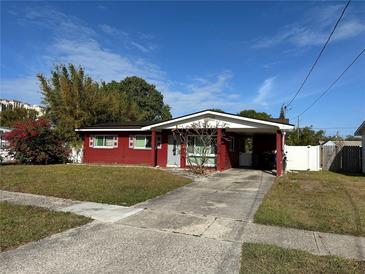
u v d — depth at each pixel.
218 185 11.91
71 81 25.19
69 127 23.53
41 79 25.09
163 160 20.12
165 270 4.18
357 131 20.11
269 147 22.64
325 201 8.82
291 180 13.91
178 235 5.69
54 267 4.20
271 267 4.29
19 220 6.25
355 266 4.37
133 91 47.84
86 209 7.52
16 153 19.98
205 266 4.32
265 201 8.69
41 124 20.44
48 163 21.20
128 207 7.82
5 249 4.79
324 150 21.02
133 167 18.20
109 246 5.04
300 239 5.58
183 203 8.41
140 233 5.77
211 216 7.06
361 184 12.69
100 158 22.33
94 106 25.67
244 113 44.50
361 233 5.94
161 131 20.33
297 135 32.12
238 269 4.23
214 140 18.12
